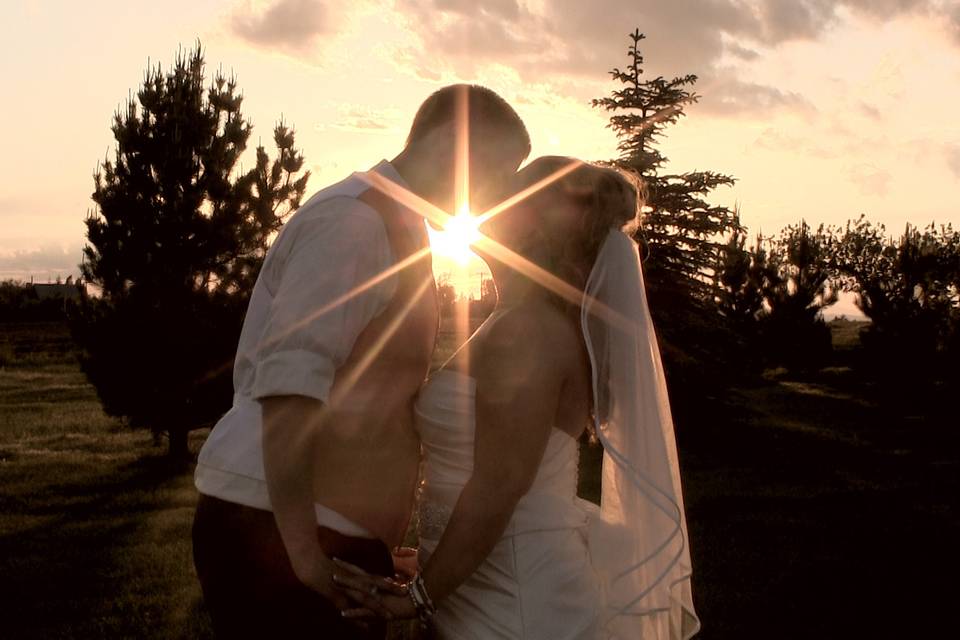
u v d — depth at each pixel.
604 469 2.60
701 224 13.88
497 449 2.22
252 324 2.39
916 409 18.83
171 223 11.12
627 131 14.37
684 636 2.67
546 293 2.35
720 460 12.60
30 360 32.19
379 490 2.29
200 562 2.27
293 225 2.28
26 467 11.95
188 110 11.38
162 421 11.89
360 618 2.18
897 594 6.23
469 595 2.39
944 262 21.06
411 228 2.31
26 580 6.60
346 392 2.23
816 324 26.69
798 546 7.61
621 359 2.43
